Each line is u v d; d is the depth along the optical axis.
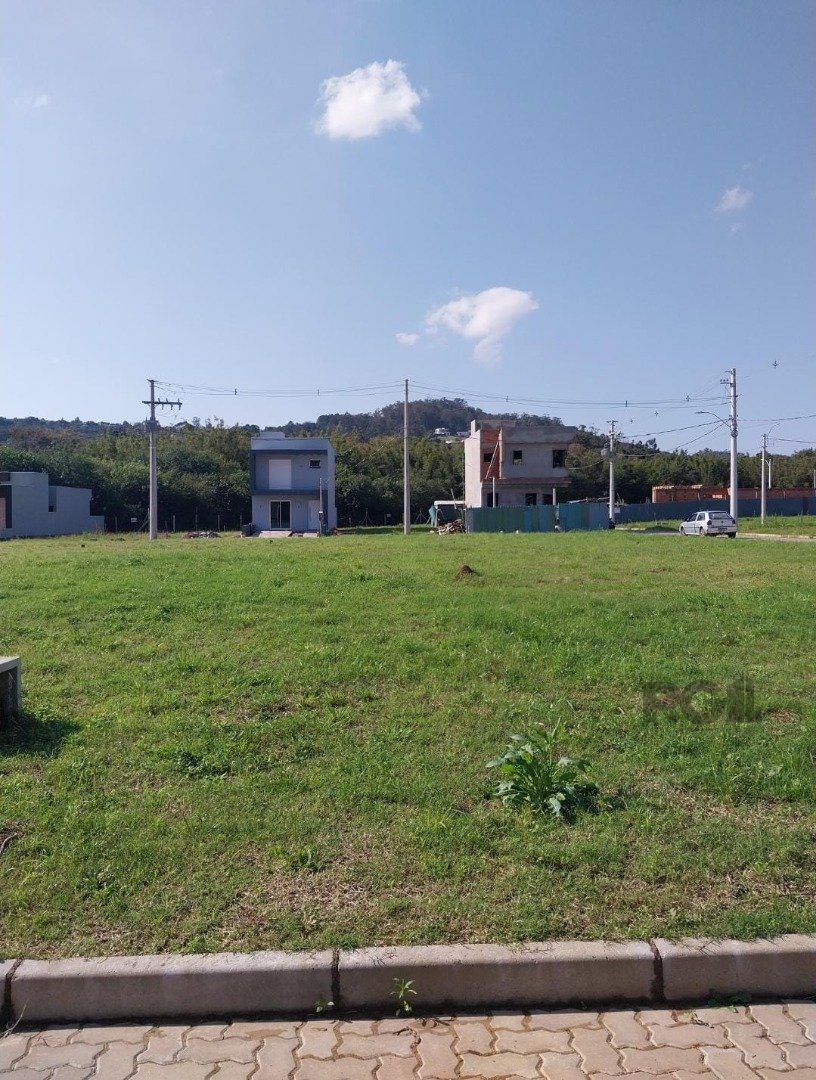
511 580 14.21
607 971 3.47
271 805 4.82
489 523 52.81
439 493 76.56
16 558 18.56
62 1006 3.39
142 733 6.04
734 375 46.91
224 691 7.03
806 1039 3.25
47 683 7.35
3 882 4.03
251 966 3.42
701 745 5.75
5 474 49.25
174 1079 3.03
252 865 4.16
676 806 4.81
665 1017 3.38
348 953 3.49
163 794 4.96
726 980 3.51
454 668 7.71
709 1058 3.13
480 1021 3.36
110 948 3.55
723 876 4.07
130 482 64.69
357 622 9.88
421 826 4.50
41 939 3.62
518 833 4.44
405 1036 3.27
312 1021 3.37
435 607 10.93
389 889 3.95
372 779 5.16
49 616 10.20
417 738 5.93
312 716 6.43
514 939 3.59
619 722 6.26
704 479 96.00
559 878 4.02
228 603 11.02
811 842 4.40
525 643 8.73
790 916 3.73
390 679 7.41
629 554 20.69
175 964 3.43
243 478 68.12
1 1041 3.26
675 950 3.52
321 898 3.88
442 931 3.63
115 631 9.40
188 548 24.39
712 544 26.02
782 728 6.17
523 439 61.91
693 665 8.03
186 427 88.94
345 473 72.06
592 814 4.67
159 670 7.68
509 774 4.89
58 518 54.91
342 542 28.03
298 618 10.02
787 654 8.63
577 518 54.81
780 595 12.49
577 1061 3.11
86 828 4.51
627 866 4.12
